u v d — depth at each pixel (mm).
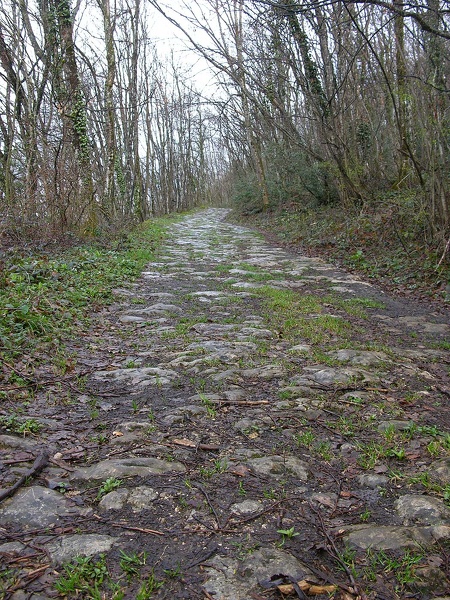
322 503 2957
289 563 2396
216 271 11852
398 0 8070
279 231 21312
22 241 11555
